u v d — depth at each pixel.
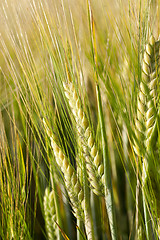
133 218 0.36
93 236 0.34
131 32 0.36
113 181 0.39
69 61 0.34
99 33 0.43
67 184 0.33
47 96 0.37
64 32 0.35
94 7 0.43
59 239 0.36
